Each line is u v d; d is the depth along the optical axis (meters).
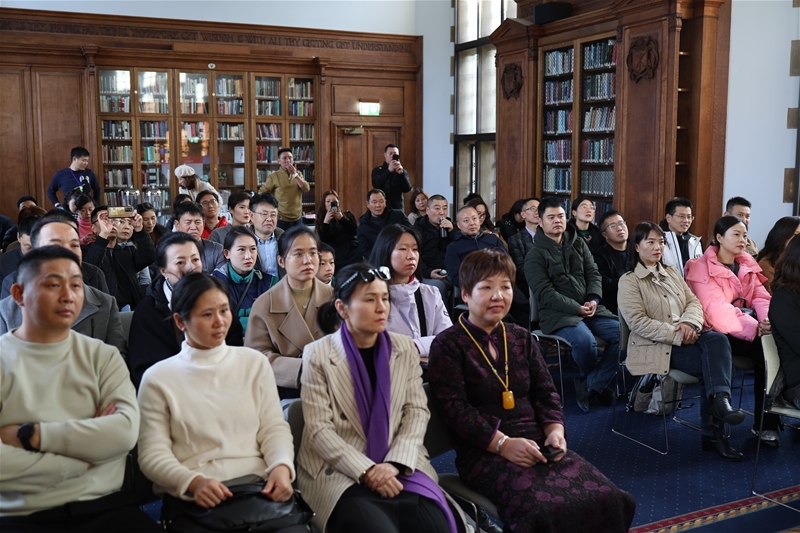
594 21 7.45
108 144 10.16
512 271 2.88
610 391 5.04
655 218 6.75
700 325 4.15
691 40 6.61
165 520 2.25
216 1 10.48
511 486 2.53
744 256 4.73
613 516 2.50
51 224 3.29
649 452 4.14
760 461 4.01
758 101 6.39
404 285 3.62
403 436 2.54
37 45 9.58
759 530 3.21
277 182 8.38
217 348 2.48
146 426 2.34
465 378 2.81
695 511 3.39
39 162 9.84
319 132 11.19
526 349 2.93
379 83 11.48
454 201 11.09
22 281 2.22
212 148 10.66
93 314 3.18
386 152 9.09
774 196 6.34
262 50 10.80
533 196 8.59
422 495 2.42
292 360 3.12
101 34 9.98
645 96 6.82
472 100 10.66
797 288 3.60
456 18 10.80
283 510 2.24
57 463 2.11
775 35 6.23
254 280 3.86
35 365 2.23
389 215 7.06
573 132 7.90
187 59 10.34
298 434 2.62
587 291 5.13
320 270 3.90
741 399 4.81
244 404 2.45
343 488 2.40
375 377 2.64
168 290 3.21
